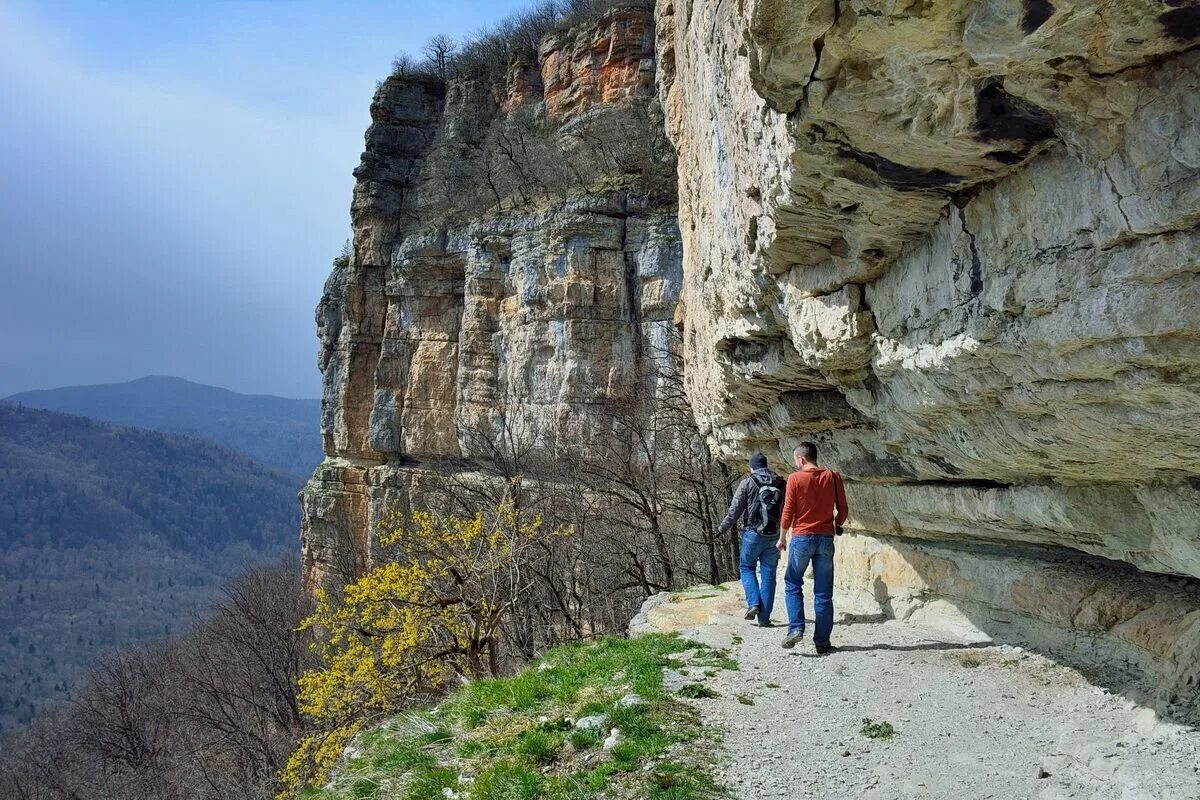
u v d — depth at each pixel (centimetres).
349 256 4597
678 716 605
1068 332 358
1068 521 561
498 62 4703
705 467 2562
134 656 4872
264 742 3019
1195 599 554
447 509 3241
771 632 835
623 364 3331
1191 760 456
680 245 3278
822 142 403
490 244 3778
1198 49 275
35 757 4281
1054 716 560
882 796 475
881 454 756
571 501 2791
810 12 314
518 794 527
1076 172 338
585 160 3819
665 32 1266
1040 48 289
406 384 4094
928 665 682
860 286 565
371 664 1627
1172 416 368
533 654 2180
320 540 4184
